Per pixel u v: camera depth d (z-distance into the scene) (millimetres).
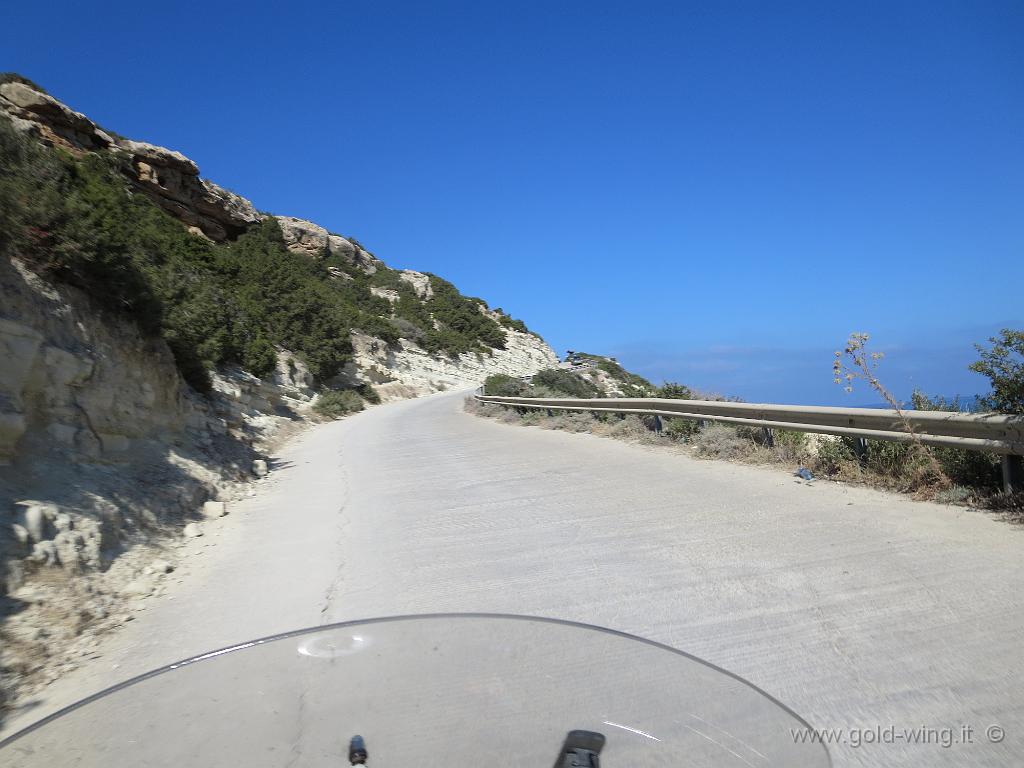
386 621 2486
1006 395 7523
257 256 57656
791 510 8258
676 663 2219
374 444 22391
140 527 8781
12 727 4293
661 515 8586
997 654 4250
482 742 1763
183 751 1757
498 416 30141
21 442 8500
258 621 5980
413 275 142250
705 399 15586
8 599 5879
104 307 12266
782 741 1851
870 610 5090
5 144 10555
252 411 28641
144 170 54156
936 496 8141
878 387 8984
